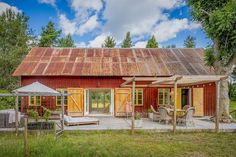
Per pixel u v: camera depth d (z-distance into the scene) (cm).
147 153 920
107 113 2169
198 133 1312
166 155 898
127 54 2339
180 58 2275
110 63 2134
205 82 1582
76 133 1301
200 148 997
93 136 1234
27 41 4269
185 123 1448
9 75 3481
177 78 1268
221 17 1453
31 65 2053
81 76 1998
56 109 1970
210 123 1568
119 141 1116
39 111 1953
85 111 2008
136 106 2022
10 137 1172
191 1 1719
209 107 2033
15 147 905
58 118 1641
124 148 988
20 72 1944
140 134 1291
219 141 1125
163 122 1608
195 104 2027
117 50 2436
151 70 2036
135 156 878
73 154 857
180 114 1531
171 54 2359
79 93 1986
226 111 1638
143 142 1100
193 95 2033
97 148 978
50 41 4309
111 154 893
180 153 926
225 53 1620
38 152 875
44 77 1988
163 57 2288
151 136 1237
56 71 1972
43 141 998
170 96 2047
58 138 1147
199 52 2416
